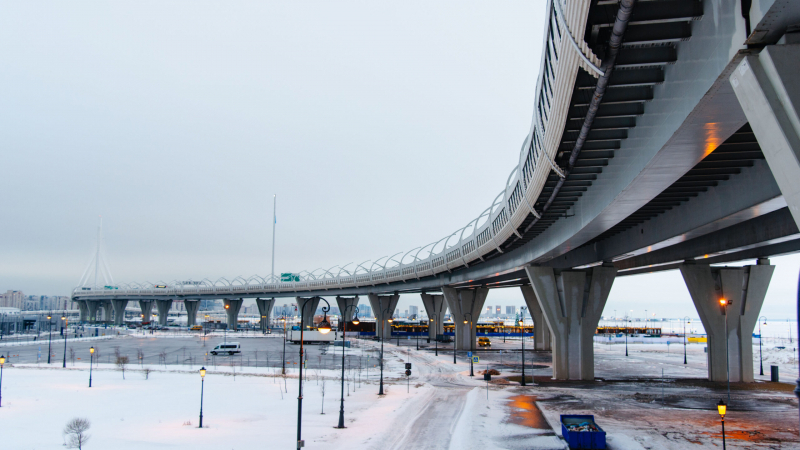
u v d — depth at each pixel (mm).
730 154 22219
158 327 199875
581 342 55906
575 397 44250
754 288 54000
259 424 33000
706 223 28312
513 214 42312
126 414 36625
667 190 28312
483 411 37625
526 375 60281
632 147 21062
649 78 16891
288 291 167375
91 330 186500
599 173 27719
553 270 56812
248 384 52469
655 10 13258
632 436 29906
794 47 10148
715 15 12336
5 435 29703
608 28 14078
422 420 34312
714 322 54312
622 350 107500
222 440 28359
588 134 21891
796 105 9875
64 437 28766
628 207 26172
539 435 30125
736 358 53906
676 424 33219
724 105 13734
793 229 30547
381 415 35969
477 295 106250
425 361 78438
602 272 56062
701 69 13359
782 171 10227
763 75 10562
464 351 98562
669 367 70750
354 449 26578
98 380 55625
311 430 31062
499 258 69875
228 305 197750
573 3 12734
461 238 76750
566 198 34000
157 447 26672
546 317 56344
